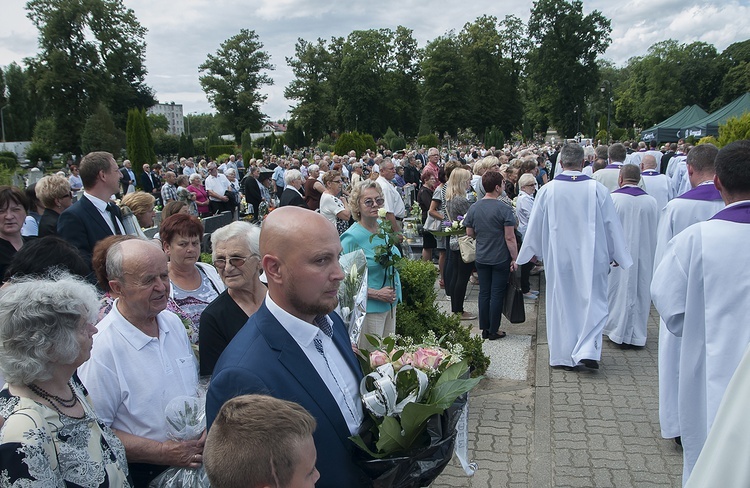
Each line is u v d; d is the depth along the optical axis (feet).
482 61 239.91
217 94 253.44
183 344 9.07
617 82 359.25
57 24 168.96
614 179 28.32
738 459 4.49
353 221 29.66
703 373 11.28
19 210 14.29
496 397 16.98
